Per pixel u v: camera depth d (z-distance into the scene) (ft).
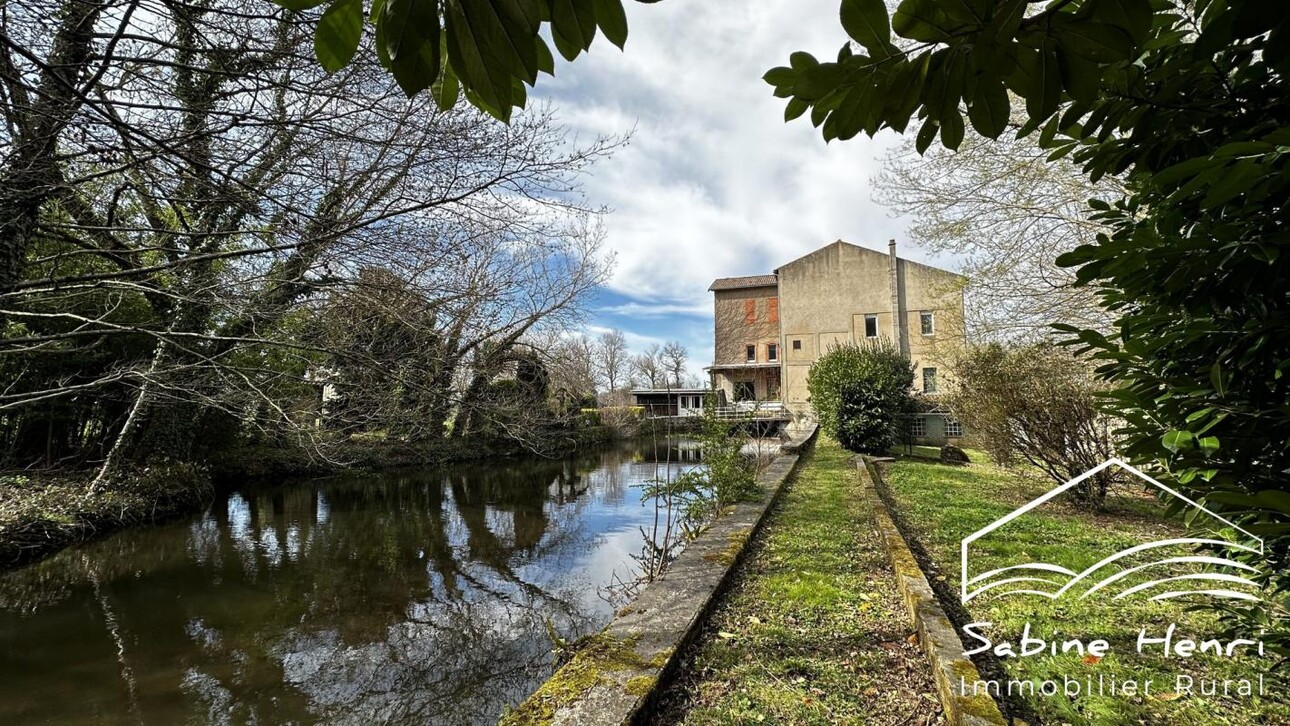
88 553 26.66
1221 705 7.54
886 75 3.16
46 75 11.13
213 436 41.78
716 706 8.13
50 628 18.58
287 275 17.89
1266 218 3.43
